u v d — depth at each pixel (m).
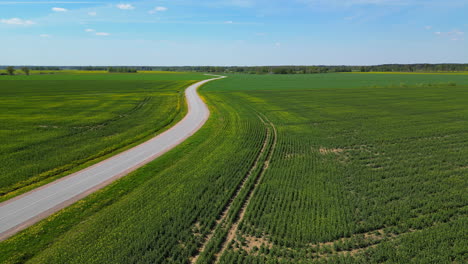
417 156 27.80
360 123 42.09
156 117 47.34
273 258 13.99
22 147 30.50
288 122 43.22
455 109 53.19
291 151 29.45
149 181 22.02
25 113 50.03
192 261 14.04
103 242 14.92
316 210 18.03
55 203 18.92
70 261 13.62
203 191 20.59
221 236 15.52
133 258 13.77
